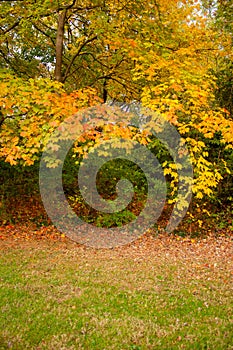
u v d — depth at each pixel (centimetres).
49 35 1095
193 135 898
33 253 691
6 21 872
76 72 1138
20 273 562
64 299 462
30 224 936
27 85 718
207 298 486
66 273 575
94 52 1046
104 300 466
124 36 859
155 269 618
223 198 986
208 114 770
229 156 964
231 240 860
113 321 402
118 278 560
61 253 707
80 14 998
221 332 381
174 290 515
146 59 764
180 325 399
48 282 526
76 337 362
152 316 423
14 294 468
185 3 909
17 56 1138
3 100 672
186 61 793
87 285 523
